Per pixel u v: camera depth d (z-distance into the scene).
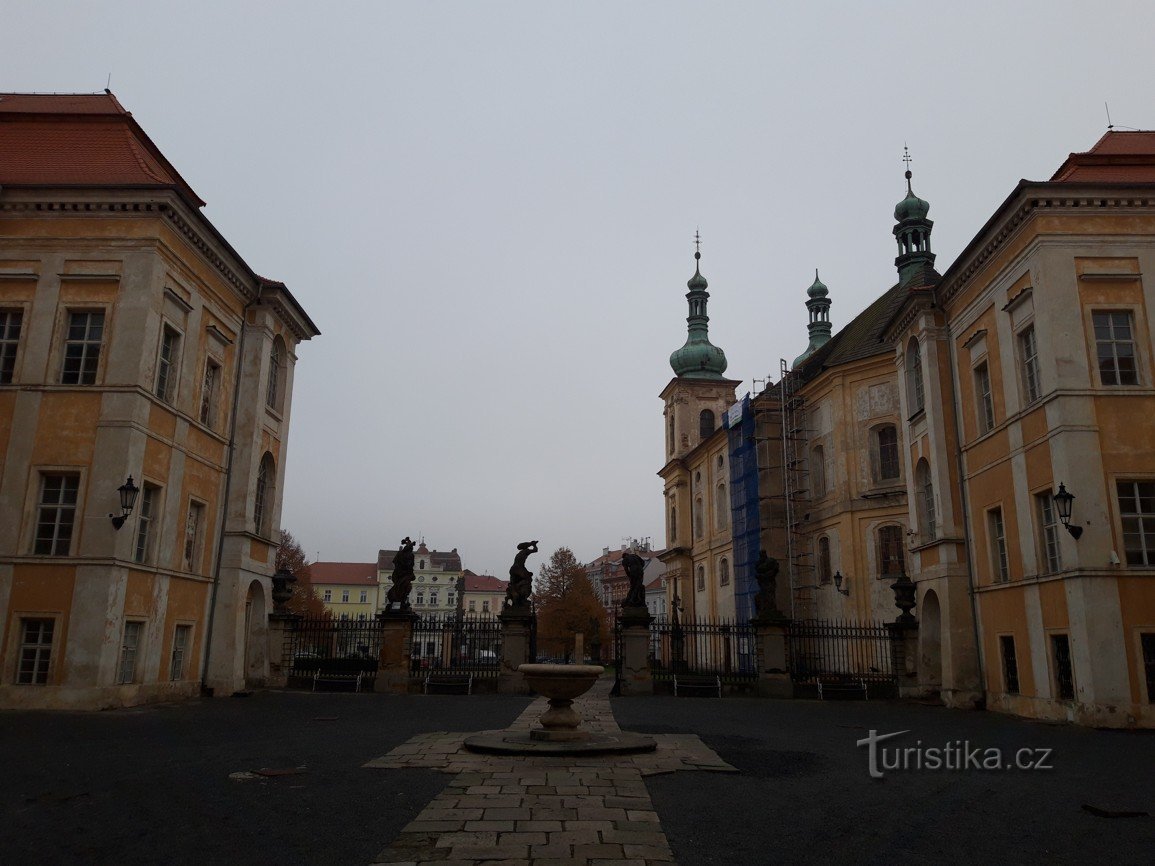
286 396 32.25
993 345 24.70
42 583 20.80
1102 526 20.20
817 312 70.62
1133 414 20.92
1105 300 21.59
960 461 26.89
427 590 144.88
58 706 20.11
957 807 10.16
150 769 11.95
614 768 12.23
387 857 7.52
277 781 11.08
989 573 24.91
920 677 28.50
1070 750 15.62
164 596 23.67
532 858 7.54
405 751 13.82
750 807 9.90
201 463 26.05
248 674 29.61
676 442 71.88
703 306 76.44
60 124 25.42
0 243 22.80
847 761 13.91
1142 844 8.45
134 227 22.91
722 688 30.00
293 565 81.31
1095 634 19.59
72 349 22.53
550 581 82.12
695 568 66.19
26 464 21.56
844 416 41.56
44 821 8.78
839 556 41.09
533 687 14.82
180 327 24.53
